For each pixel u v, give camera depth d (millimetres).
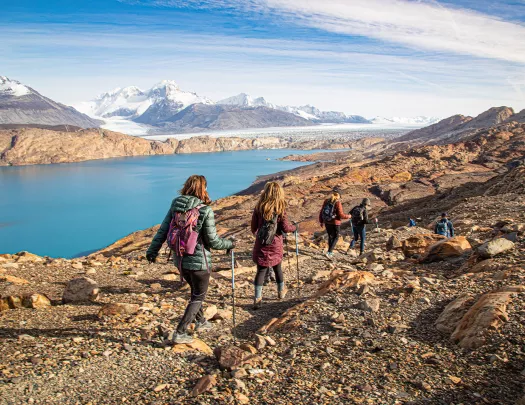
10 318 6469
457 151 105812
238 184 183000
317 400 3785
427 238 10781
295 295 8367
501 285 6094
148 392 4074
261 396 3918
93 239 98250
